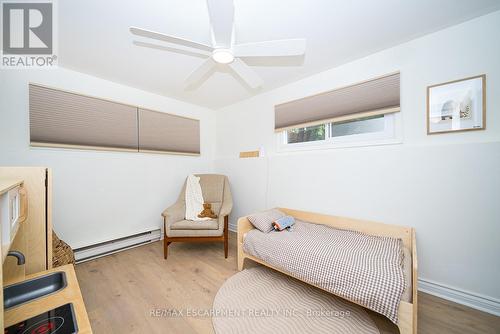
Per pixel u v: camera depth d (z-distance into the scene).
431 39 1.61
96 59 1.92
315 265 1.39
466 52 1.48
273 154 2.69
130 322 1.35
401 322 1.10
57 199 2.05
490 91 1.41
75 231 2.15
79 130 2.15
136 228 2.61
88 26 1.47
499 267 1.37
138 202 2.63
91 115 2.23
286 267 1.53
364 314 1.39
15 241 1.15
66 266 1.23
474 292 1.44
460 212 1.49
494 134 1.40
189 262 2.18
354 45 1.74
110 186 2.39
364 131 2.02
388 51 1.79
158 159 2.83
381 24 1.49
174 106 2.99
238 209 3.10
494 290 1.38
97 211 2.29
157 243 2.71
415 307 1.07
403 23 1.48
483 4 1.32
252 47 1.33
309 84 2.30
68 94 2.09
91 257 2.22
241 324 1.31
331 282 1.30
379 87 1.83
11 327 0.82
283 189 2.54
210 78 2.34
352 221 1.95
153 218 2.77
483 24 1.42
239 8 1.29
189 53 1.50
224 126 3.40
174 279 1.85
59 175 2.05
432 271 1.60
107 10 1.31
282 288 1.68
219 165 3.42
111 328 1.30
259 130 2.86
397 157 1.74
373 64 1.87
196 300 1.57
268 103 2.74
